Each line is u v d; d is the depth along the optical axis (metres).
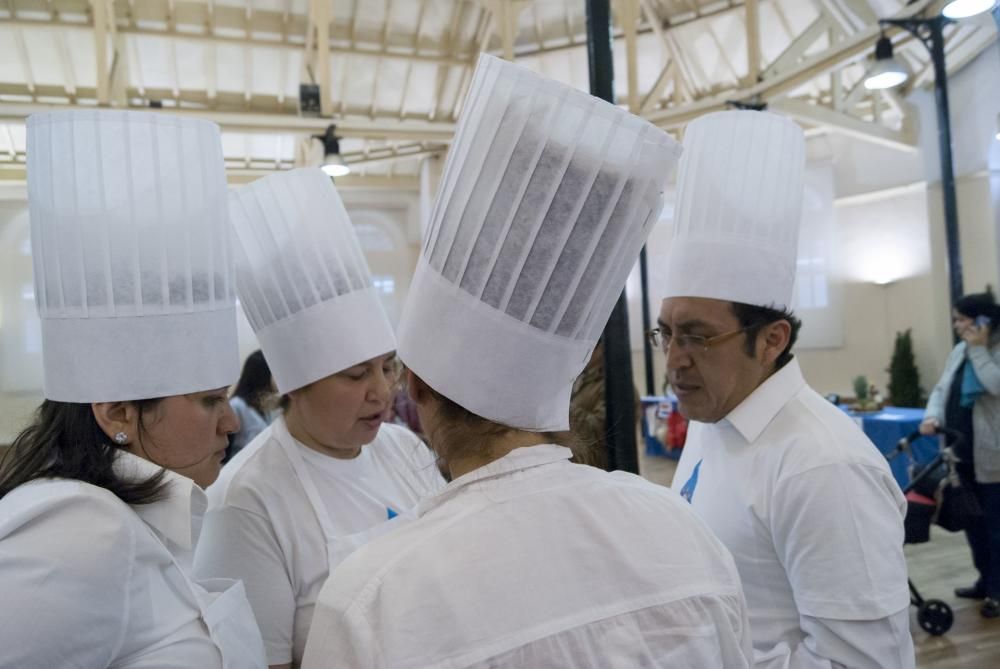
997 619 3.06
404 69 7.54
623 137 0.59
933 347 7.85
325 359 1.15
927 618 2.96
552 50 7.34
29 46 6.36
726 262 1.06
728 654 0.60
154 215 0.79
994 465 3.00
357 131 5.23
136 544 0.72
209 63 6.98
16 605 0.62
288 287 1.16
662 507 0.64
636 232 0.62
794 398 1.04
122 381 0.78
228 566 1.04
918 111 7.14
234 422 0.90
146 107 6.60
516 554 0.55
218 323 0.85
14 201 6.54
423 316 0.64
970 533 3.19
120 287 0.78
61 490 0.71
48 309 0.79
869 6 5.70
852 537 0.88
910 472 3.35
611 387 1.24
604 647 0.54
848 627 0.86
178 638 0.76
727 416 1.06
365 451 1.33
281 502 1.10
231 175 8.33
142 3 6.30
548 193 0.59
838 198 8.64
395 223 9.61
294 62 7.14
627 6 5.55
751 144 1.09
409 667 0.49
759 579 1.00
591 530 0.58
